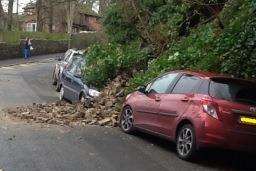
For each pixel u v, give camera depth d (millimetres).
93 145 11242
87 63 20609
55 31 75375
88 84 19438
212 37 16719
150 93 12352
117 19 24422
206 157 10852
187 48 17812
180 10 20906
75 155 10094
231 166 10578
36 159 9555
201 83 10648
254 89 10398
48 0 28625
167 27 21047
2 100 19719
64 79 21141
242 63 14117
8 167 8875
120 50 21375
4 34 52219
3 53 47938
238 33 15117
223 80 10531
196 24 20672
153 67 17766
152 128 11836
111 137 12414
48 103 19609
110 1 27203
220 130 9883
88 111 15516
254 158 11172
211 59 15312
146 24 22734
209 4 18781
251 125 9969
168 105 11281
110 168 9234
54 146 10812
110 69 19828
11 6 58594
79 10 61719
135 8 22172
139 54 20719
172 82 11656
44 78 33312
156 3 22891
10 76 32312
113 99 17188
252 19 14328
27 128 12805
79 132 12742
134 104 12812
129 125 13031
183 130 10633
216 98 10117
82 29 76500
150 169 9414
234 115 9938
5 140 11125
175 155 10953
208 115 10023
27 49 51250
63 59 27547
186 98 10773
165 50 20516
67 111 16281
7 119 14156
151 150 11250
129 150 11031
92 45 21484
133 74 19719
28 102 19781
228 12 17844
